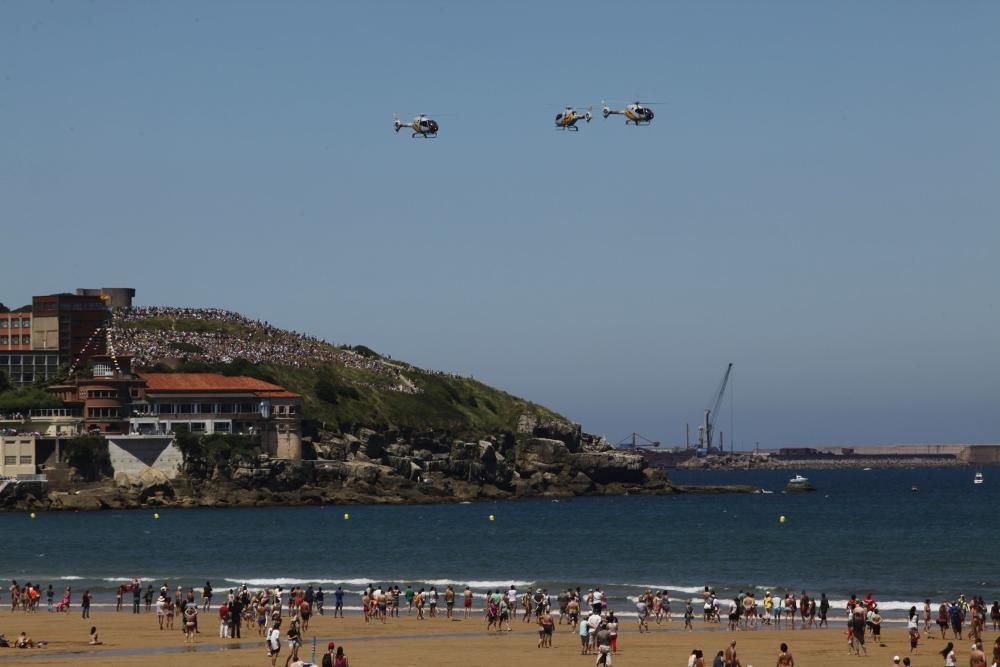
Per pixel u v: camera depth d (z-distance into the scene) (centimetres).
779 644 9675
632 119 15112
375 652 9181
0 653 9181
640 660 8825
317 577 15475
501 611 10650
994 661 8238
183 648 9450
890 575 15538
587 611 11938
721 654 7831
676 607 12544
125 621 11344
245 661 8669
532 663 8619
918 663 8731
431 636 10238
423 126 15850
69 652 9231
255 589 14062
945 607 10306
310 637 10138
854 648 9338
